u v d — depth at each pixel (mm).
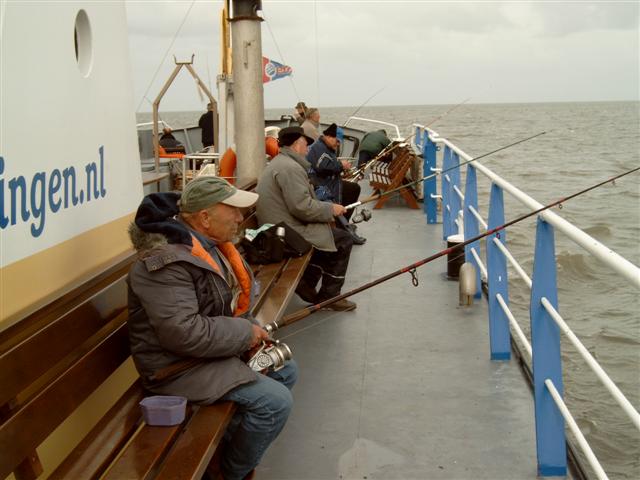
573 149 51344
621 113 170750
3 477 2191
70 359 2953
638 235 17922
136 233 2889
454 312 5953
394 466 3625
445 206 8492
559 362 3504
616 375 8953
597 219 19688
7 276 2441
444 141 8562
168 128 12930
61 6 2824
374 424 4059
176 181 9242
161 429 2789
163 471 2516
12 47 2473
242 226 5441
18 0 2504
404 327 5613
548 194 24969
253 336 3031
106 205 3301
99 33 3227
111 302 3096
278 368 3264
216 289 2980
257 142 6406
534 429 3973
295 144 5535
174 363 2938
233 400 3000
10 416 2324
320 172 7230
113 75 3385
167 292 2820
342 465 3643
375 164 10562
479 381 4605
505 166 35219
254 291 3846
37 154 2641
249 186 6090
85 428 3094
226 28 8594
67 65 2887
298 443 3865
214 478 3217
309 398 4402
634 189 26344
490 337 4930
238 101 6355
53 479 2549
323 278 5930
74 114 2955
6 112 2430
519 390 4465
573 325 10875
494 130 74062
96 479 2561
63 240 2857
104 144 3271
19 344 2355
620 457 7258
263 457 3725
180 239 2916
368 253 7980
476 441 3855
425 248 8164
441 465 3629
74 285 2959
